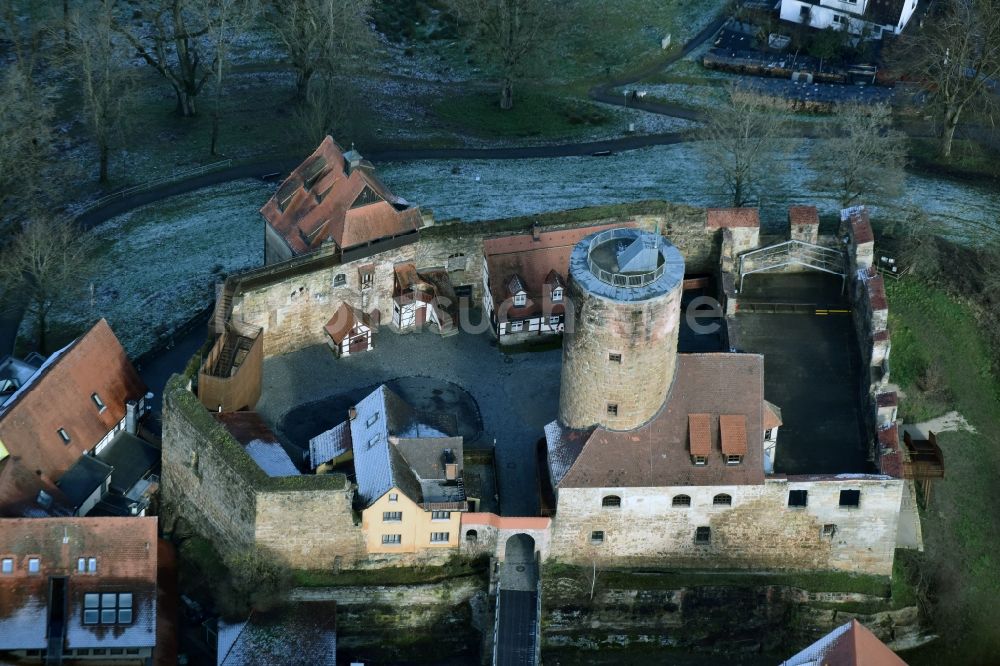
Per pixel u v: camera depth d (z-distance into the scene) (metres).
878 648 113.06
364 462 128.25
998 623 132.25
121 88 186.38
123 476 136.75
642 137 184.50
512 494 131.75
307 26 178.00
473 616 129.75
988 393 146.12
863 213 148.88
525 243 146.75
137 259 163.25
